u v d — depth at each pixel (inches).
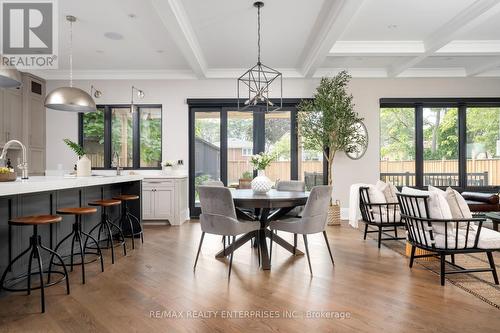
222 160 238.7
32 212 105.3
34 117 221.9
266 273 112.7
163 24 155.4
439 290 97.3
